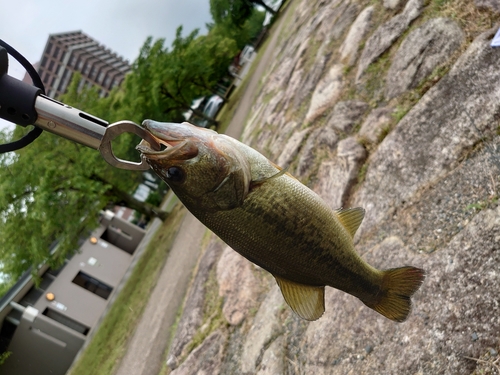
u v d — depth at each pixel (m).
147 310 2.17
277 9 7.30
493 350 0.48
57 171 3.10
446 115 0.76
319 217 0.43
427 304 0.58
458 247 0.59
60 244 3.33
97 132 0.33
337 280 0.45
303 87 1.58
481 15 0.84
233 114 4.16
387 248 0.73
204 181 0.39
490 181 0.62
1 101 0.31
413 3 1.09
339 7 1.76
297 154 1.27
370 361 0.62
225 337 1.08
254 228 0.41
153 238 4.06
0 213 3.10
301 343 0.80
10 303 3.45
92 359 2.66
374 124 0.98
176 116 5.29
